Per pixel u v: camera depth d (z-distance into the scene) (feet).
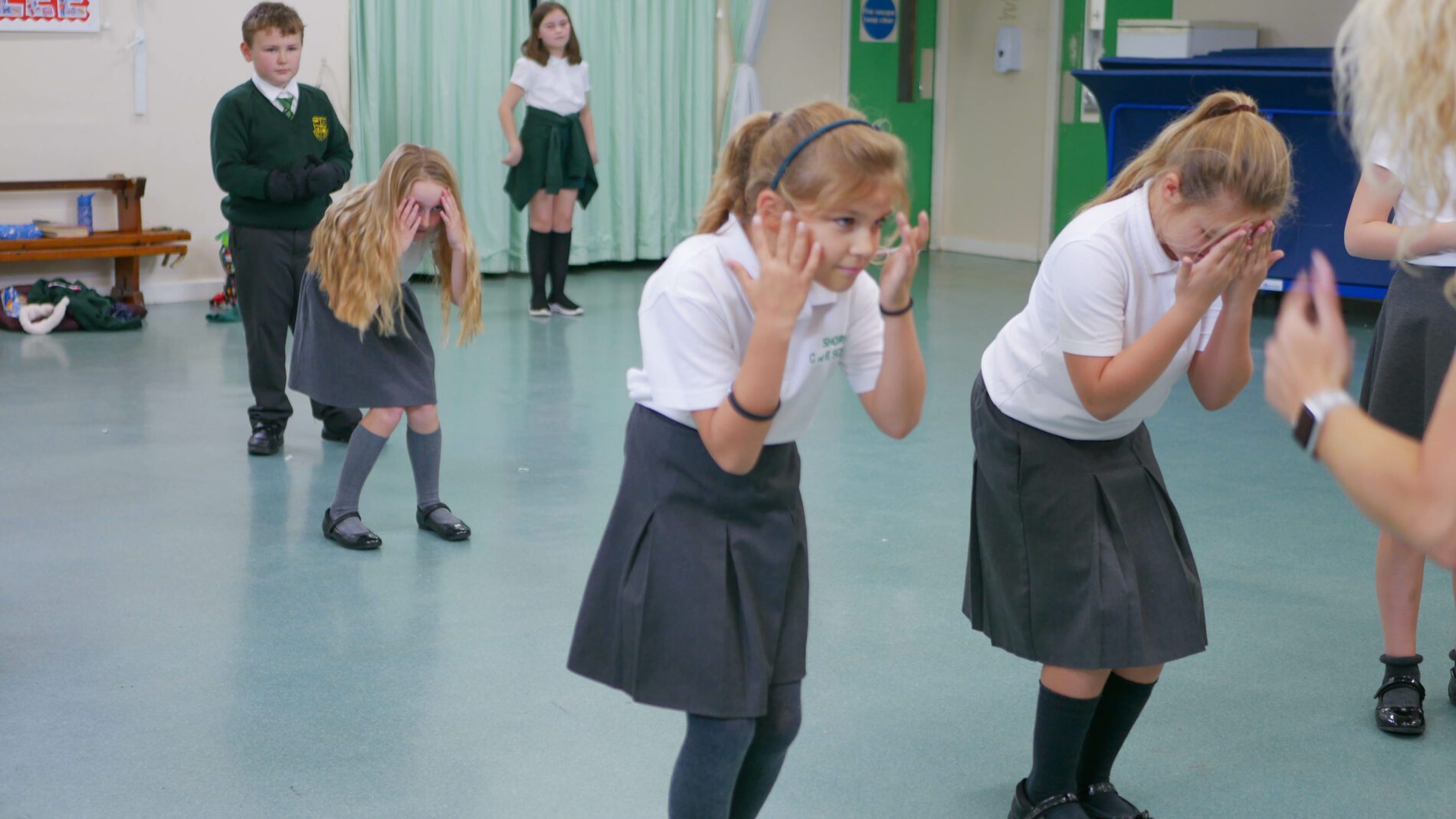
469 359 18.89
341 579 10.41
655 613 5.40
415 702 8.33
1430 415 7.55
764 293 4.81
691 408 5.14
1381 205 7.47
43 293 20.89
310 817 6.97
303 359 11.27
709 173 29.32
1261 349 20.17
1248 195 5.65
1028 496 6.41
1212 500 12.83
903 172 5.02
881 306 5.44
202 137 23.73
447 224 10.94
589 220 27.96
